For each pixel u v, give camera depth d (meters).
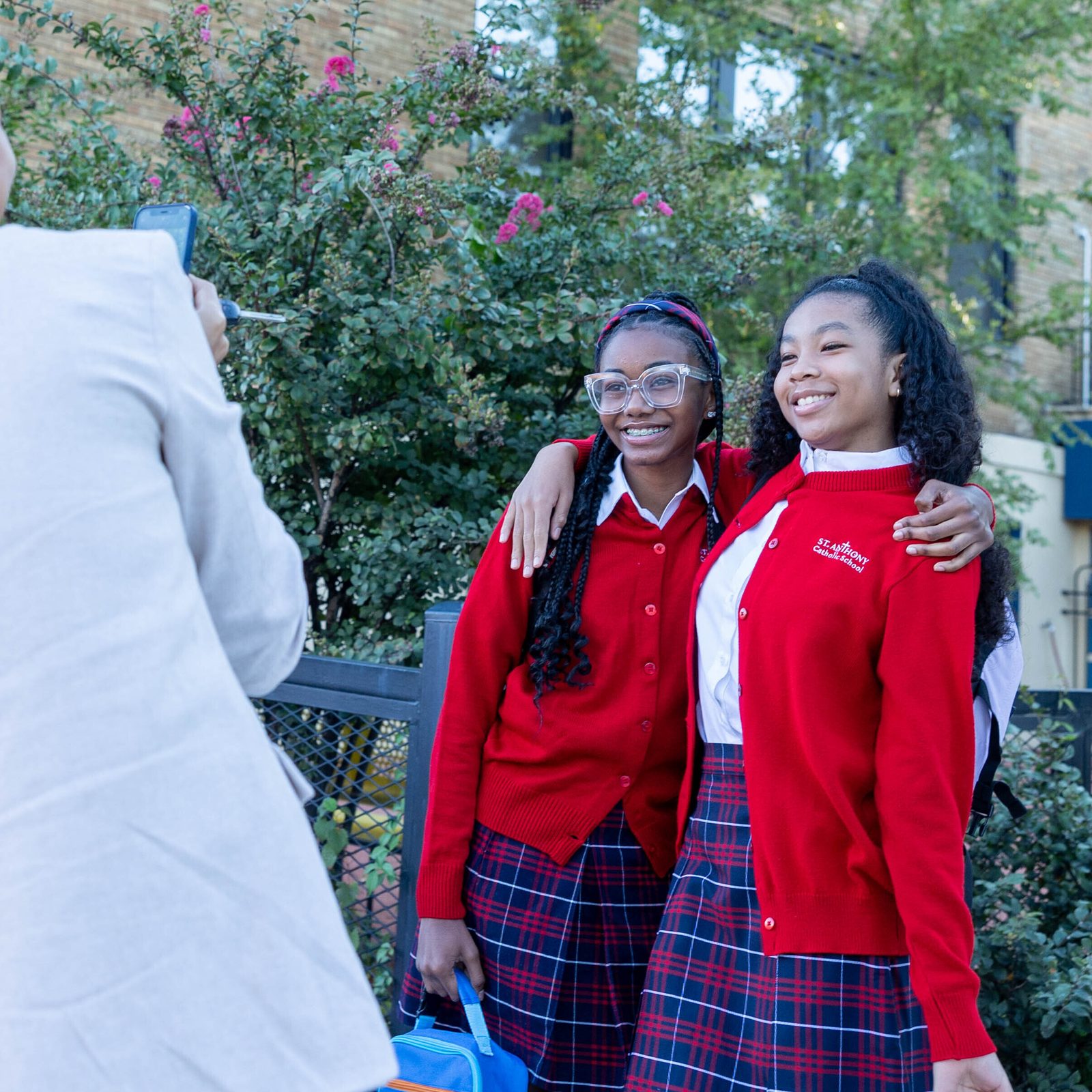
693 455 1.86
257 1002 0.99
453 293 3.19
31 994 0.93
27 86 3.72
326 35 5.40
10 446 0.99
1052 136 9.49
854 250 4.37
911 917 1.40
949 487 1.52
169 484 1.05
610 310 3.36
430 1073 1.61
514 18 3.87
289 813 1.06
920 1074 1.41
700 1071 1.50
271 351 3.08
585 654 1.75
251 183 3.45
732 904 1.54
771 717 1.52
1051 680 9.23
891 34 7.22
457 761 1.81
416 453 3.49
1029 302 9.28
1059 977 2.27
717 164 4.69
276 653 1.18
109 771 0.96
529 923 1.72
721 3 6.89
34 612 0.97
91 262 1.07
